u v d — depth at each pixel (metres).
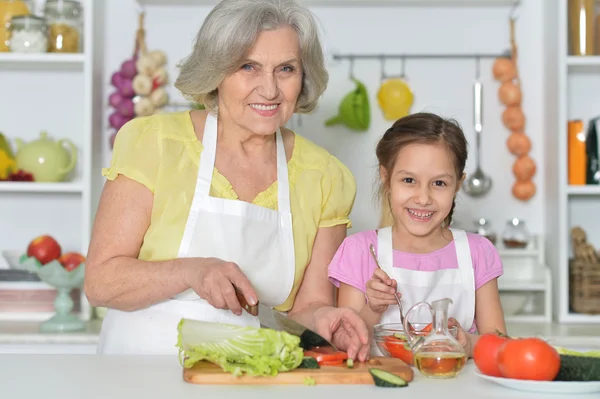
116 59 2.76
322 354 1.19
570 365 1.06
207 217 1.46
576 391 1.04
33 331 2.33
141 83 2.60
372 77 2.76
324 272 1.60
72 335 2.28
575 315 2.52
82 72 2.77
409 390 1.05
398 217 1.67
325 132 2.73
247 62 1.40
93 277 1.42
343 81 2.75
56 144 2.60
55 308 2.39
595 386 1.03
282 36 1.40
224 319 1.45
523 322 2.55
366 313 1.61
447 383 1.10
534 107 2.76
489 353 1.11
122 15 2.76
